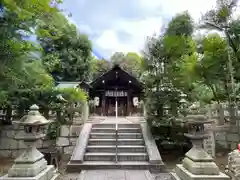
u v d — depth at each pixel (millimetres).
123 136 6043
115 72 12469
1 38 3766
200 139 3500
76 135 6441
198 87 7105
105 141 5754
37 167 3115
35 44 4984
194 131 3523
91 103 12062
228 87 7094
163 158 6145
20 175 2951
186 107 6004
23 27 4145
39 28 5059
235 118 6320
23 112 6289
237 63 6184
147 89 7102
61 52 14023
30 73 5246
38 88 5918
